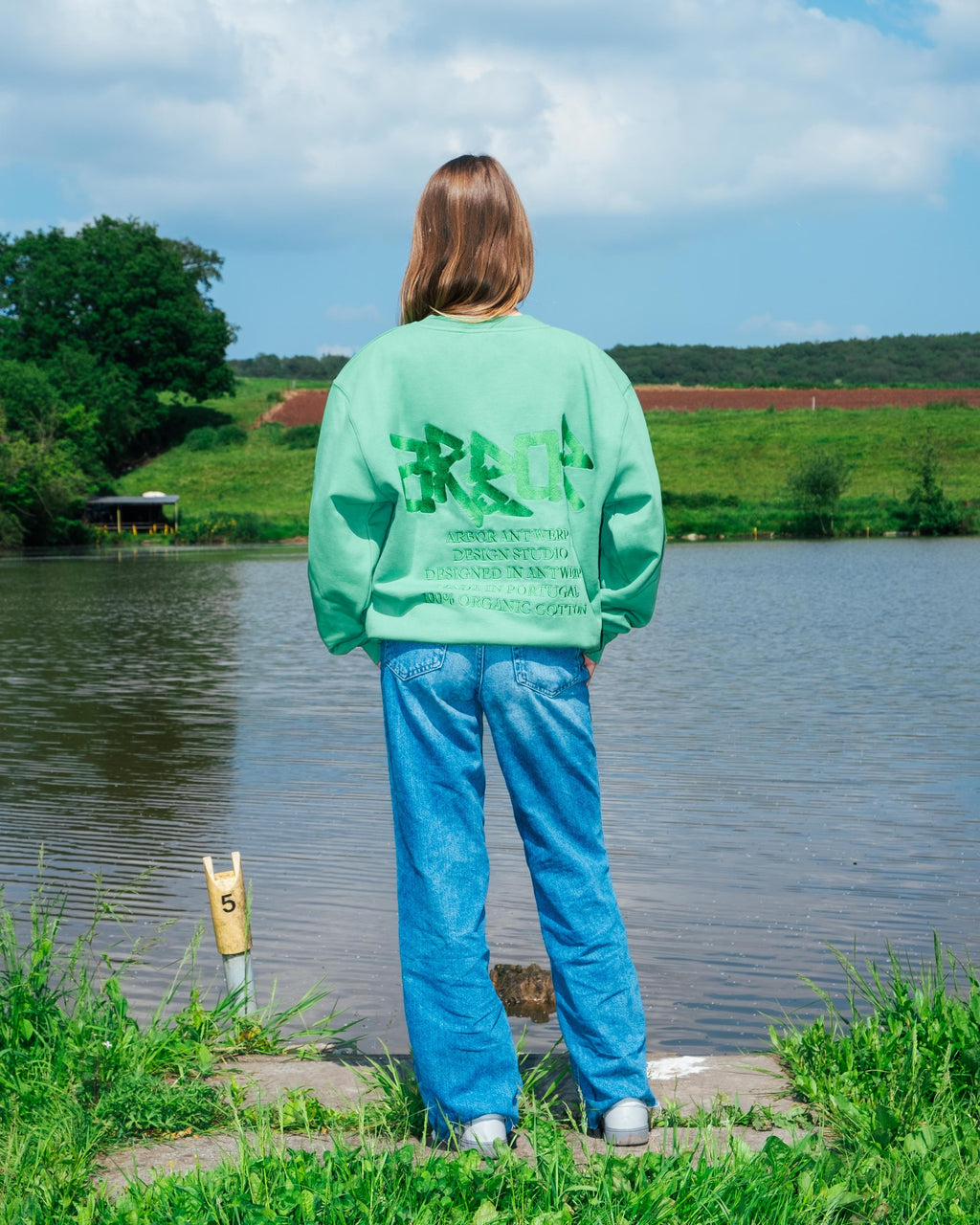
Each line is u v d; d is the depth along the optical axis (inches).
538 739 86.7
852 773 343.3
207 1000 169.9
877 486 2694.4
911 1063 98.6
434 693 86.4
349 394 89.1
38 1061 102.0
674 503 2524.6
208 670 608.4
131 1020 112.0
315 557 89.3
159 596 1127.0
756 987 178.4
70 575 1469.0
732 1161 79.4
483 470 87.5
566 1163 79.0
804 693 505.0
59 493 2469.2
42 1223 74.6
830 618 842.2
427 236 93.4
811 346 6338.6
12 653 686.5
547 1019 164.2
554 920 88.4
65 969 137.8
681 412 3708.2
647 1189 74.4
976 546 1873.8
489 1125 83.7
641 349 6338.6
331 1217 70.6
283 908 219.5
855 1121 89.5
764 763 358.9
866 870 244.5
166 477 3262.8
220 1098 98.6
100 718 456.8
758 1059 111.0
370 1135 89.8
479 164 93.4
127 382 3400.6
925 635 727.1
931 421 3344.0
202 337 3649.1
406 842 87.3
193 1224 70.4
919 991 113.4
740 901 223.6
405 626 86.8
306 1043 119.1
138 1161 87.1
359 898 226.5
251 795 320.5
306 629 821.9
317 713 468.1
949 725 422.3
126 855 260.4
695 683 537.3
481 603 86.4
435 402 88.1
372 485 88.5
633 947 197.8
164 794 322.7
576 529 88.8
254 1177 76.0
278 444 3570.4
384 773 351.6
